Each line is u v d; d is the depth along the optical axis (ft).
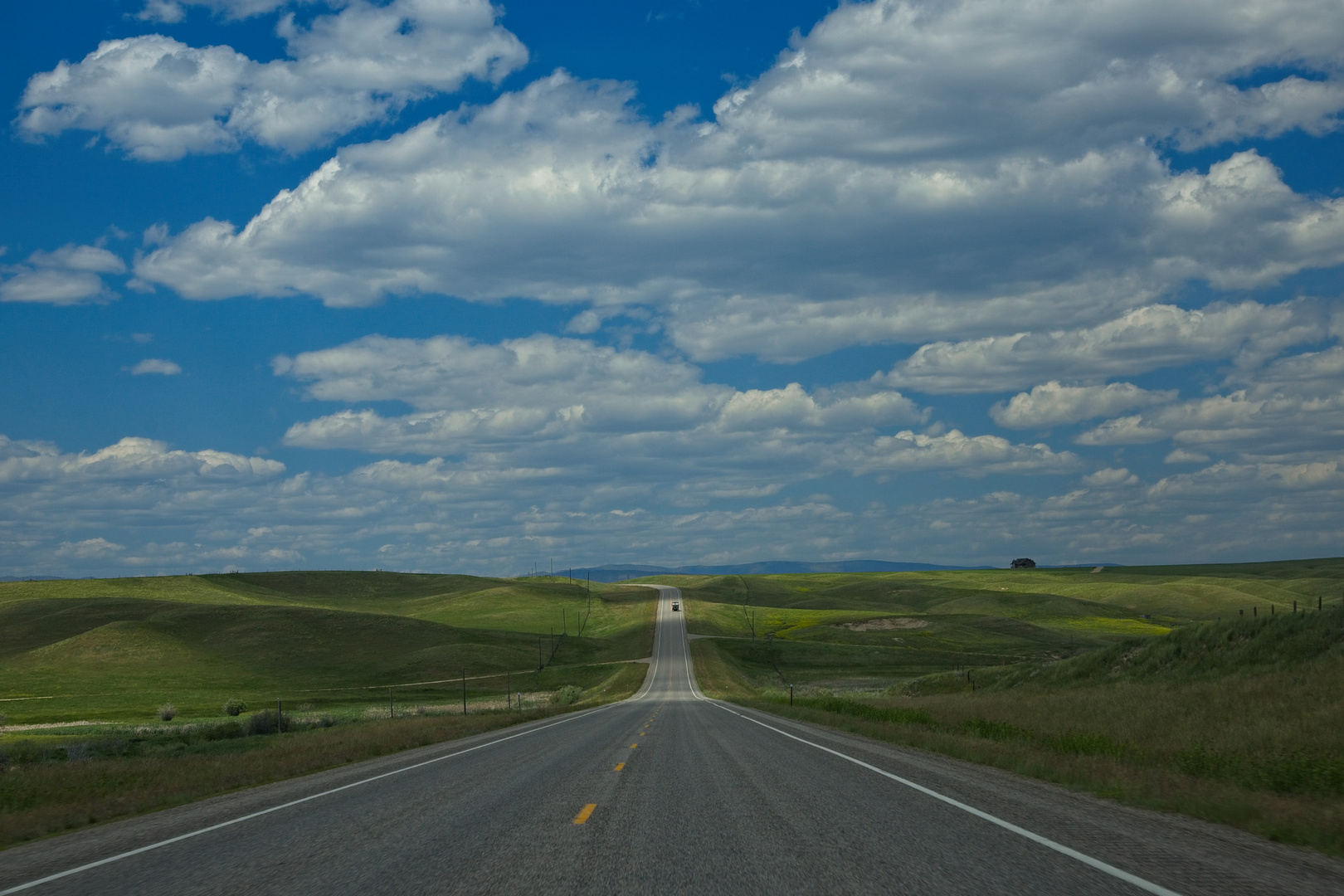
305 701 358.64
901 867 26.53
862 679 395.14
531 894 24.41
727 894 23.91
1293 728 66.90
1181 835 30.94
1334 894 22.63
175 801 50.55
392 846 32.07
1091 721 83.66
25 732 250.37
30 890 27.22
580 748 73.72
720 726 101.35
